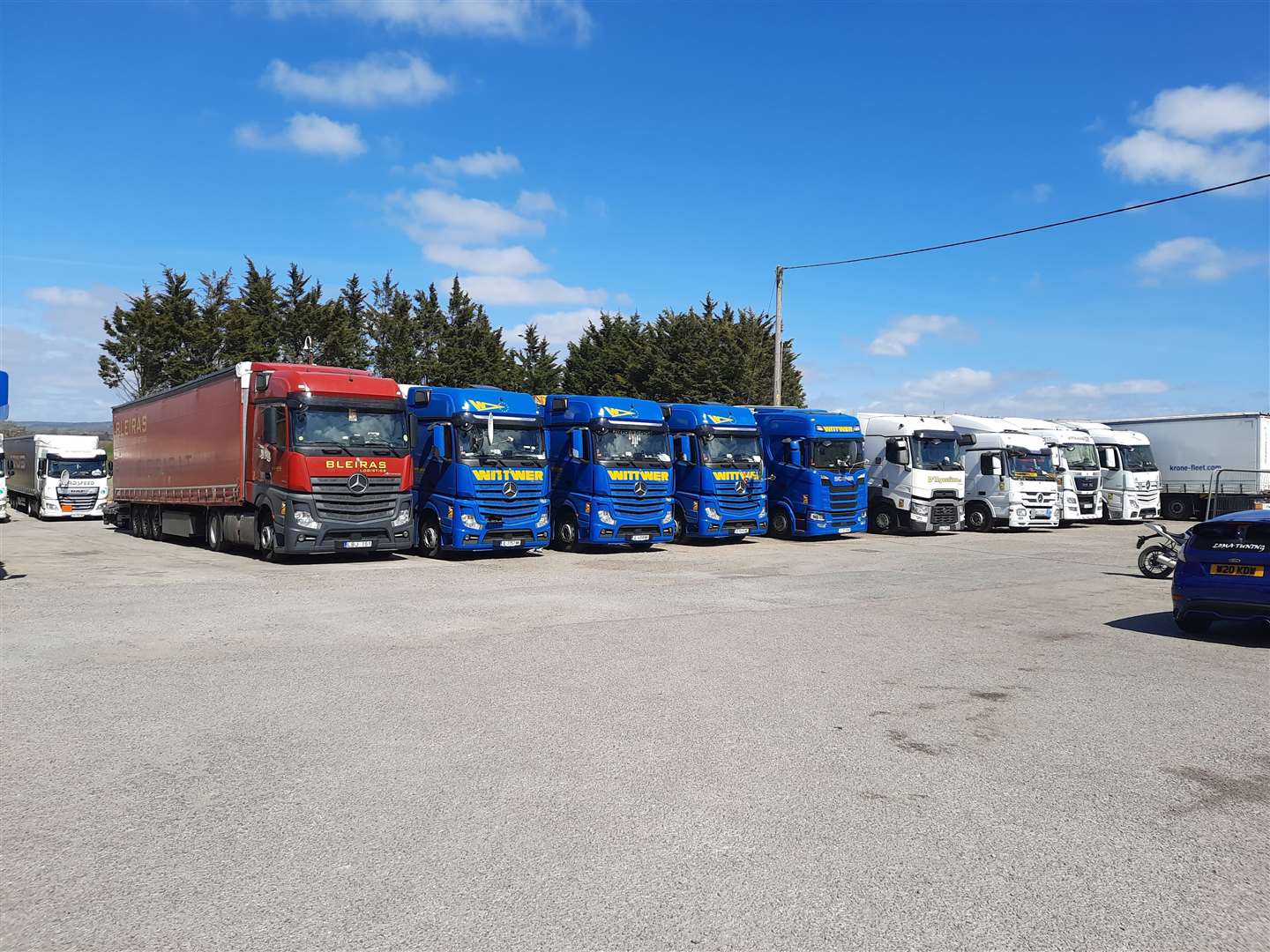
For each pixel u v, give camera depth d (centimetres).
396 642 937
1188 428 3588
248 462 1789
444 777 525
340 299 4684
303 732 611
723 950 340
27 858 410
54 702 677
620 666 833
